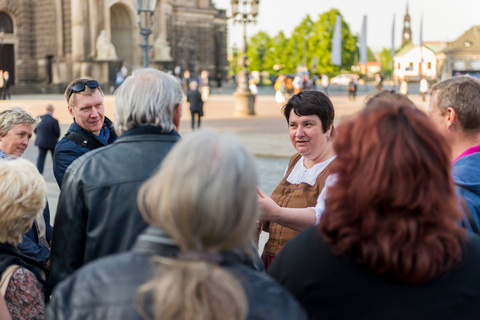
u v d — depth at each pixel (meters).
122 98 2.65
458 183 2.88
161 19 54.69
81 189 2.57
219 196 1.51
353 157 1.79
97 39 47.81
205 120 25.81
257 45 109.38
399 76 65.50
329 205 1.82
